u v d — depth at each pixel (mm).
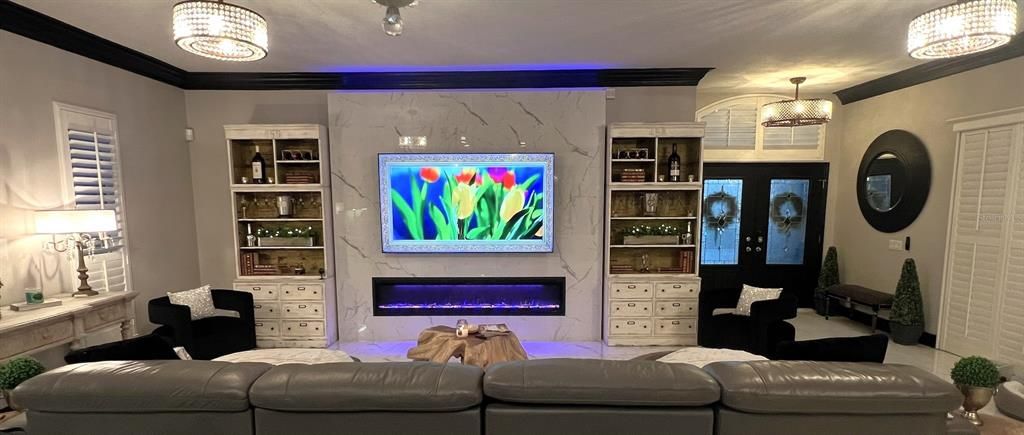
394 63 4016
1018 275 3371
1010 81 3416
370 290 4355
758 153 5332
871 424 1490
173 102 4289
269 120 4488
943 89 3977
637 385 1483
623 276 4203
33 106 2986
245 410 1509
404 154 4137
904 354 3918
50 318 2650
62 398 1475
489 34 3246
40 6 2727
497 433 1506
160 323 3293
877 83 4629
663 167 4422
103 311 3100
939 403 1456
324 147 4191
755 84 4871
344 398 1459
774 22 3000
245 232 4430
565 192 4266
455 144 4215
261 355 2686
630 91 4422
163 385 1489
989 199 3578
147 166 3963
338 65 4070
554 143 4215
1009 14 1938
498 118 4191
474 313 4379
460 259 4328
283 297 4195
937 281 4051
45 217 2869
